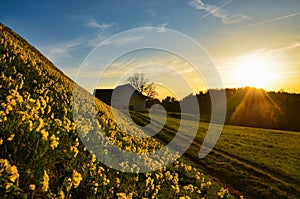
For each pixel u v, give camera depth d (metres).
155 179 14.05
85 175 8.56
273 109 77.88
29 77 17.59
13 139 7.35
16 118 8.16
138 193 11.09
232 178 26.64
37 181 6.50
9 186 5.28
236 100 85.75
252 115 77.56
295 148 41.06
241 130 60.88
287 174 28.25
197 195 15.76
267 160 33.22
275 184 25.33
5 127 7.40
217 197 17.84
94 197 7.92
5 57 18.00
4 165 5.32
